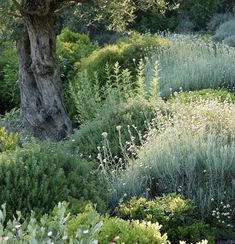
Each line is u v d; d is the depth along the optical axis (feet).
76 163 20.36
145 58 40.96
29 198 17.79
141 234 13.46
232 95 31.50
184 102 29.71
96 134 26.86
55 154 20.12
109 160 23.68
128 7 36.32
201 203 19.84
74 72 47.50
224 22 79.30
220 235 18.84
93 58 45.37
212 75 37.55
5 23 32.71
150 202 18.61
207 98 28.86
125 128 26.81
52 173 18.94
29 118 34.91
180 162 21.15
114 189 20.65
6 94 50.29
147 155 21.90
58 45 51.75
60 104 34.55
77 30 73.41
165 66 41.60
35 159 19.31
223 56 40.86
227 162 20.83
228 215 19.63
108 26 38.37
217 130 23.49
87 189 19.08
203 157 21.16
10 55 52.90
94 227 11.19
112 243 13.35
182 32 79.77
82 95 36.11
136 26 82.23
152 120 25.59
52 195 18.07
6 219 16.99
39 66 33.42
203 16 82.38
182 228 17.74
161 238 13.61
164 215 18.13
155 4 38.09
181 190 20.47
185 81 36.96
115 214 19.36
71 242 10.87
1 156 19.51
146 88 37.52
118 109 28.71
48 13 32.94
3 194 17.72
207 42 51.26
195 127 22.94
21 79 34.99
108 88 34.81
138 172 21.43
